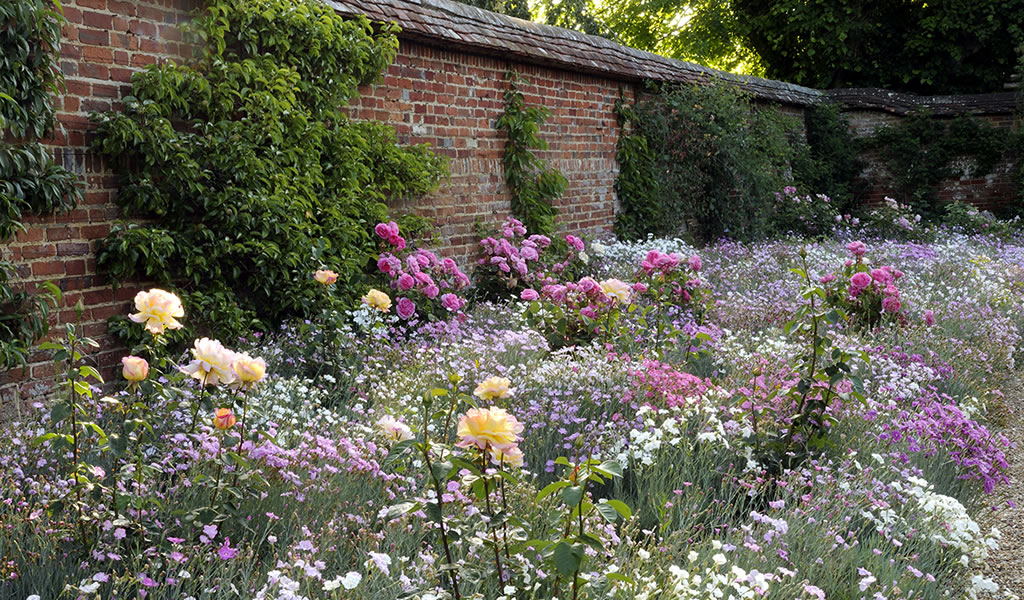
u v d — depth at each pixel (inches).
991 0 807.7
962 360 258.7
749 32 922.7
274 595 99.3
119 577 105.0
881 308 289.1
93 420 148.8
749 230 536.4
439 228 335.9
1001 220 679.7
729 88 527.8
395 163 297.9
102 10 208.7
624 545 124.0
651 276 286.2
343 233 269.9
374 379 208.4
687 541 129.8
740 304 310.3
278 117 245.1
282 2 251.0
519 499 133.2
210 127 230.1
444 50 337.1
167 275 219.5
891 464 162.2
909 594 121.6
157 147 213.2
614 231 460.1
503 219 374.6
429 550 118.7
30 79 185.5
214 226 232.8
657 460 157.3
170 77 216.1
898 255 448.1
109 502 115.0
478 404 181.2
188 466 130.8
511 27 378.6
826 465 166.7
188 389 167.0
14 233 189.0
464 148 350.3
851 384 171.6
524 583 105.3
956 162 718.5
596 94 442.6
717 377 225.6
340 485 138.6
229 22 242.7
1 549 106.7
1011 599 132.2
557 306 261.0
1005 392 269.3
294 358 223.0
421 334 260.2
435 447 93.4
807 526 138.0
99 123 205.2
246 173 233.9
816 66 896.3
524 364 216.1
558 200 414.0
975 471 177.3
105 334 212.1
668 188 489.4
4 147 182.2
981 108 710.5
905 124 727.1
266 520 126.1
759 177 533.6
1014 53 831.1
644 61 488.4
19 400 192.9
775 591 116.3
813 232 596.1
